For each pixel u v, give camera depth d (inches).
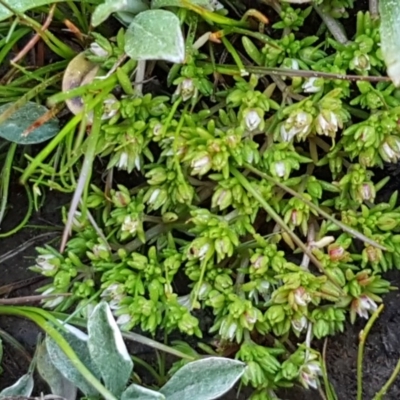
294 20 5.2
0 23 5.4
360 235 5.1
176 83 5.2
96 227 5.4
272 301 5.2
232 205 5.3
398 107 5.0
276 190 5.4
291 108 5.1
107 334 4.8
